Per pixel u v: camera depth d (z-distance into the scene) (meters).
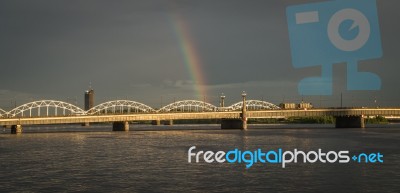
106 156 87.31
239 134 183.12
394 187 53.12
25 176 61.62
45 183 56.16
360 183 55.50
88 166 71.69
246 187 53.16
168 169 67.56
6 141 141.75
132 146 113.44
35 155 90.56
